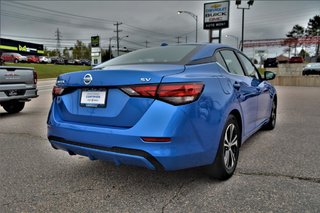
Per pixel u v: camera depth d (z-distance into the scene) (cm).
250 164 350
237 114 325
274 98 550
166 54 324
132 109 246
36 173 333
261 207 244
